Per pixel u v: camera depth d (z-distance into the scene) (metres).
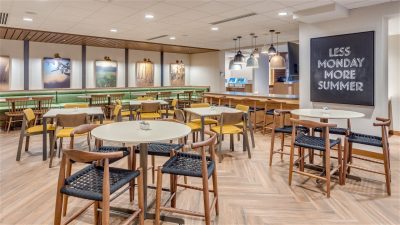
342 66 5.25
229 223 2.68
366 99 4.96
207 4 4.99
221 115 4.69
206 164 2.41
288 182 3.74
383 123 3.38
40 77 9.82
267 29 7.34
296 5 4.99
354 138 3.80
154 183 3.66
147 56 12.49
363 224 2.68
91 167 2.42
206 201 2.38
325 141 3.31
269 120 7.59
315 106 5.79
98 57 11.12
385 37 4.82
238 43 10.01
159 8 5.25
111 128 2.88
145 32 7.81
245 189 3.53
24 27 7.08
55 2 4.88
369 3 4.77
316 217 2.81
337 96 5.36
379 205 3.09
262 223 2.69
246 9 5.30
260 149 5.58
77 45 10.56
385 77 4.85
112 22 6.48
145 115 6.54
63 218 2.75
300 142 3.59
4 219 2.71
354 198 3.27
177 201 3.15
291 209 2.98
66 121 4.37
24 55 9.31
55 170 4.20
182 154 2.84
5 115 7.91
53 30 7.49
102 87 10.90
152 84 12.71
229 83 14.79
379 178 3.93
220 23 6.58
